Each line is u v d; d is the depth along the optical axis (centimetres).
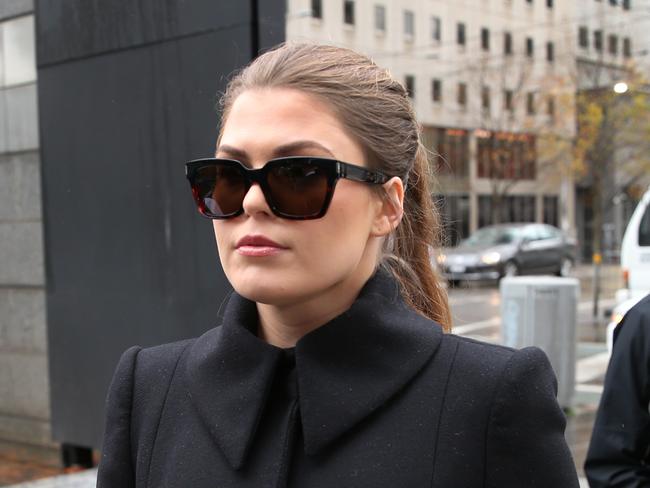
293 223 111
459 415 113
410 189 153
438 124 3416
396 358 117
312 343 116
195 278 418
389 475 110
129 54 436
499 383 114
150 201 434
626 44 2916
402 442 112
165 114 422
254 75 118
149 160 432
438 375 117
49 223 483
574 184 3803
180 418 127
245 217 113
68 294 477
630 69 2728
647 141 2745
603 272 2477
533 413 113
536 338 620
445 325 156
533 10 3509
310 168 110
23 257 539
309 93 114
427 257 155
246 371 121
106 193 454
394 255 153
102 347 461
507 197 3681
